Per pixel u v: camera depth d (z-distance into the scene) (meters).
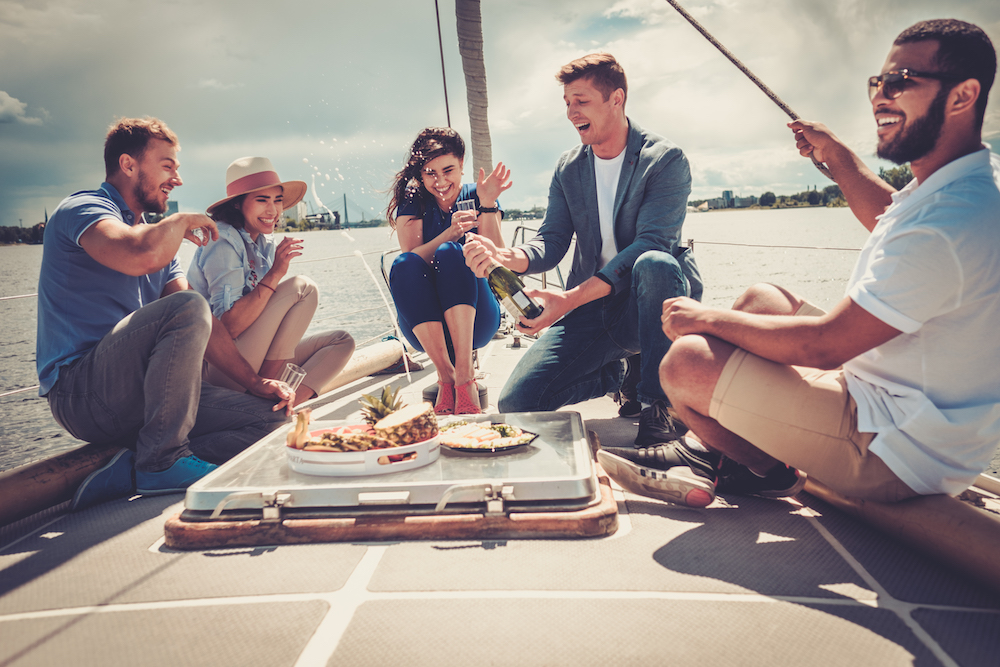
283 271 2.51
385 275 4.12
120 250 1.98
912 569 1.34
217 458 2.23
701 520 1.63
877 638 1.07
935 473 1.32
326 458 1.64
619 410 2.85
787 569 1.34
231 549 1.53
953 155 1.28
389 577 1.33
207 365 2.50
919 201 1.28
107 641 1.12
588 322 2.44
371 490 1.54
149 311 1.95
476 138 6.68
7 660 1.06
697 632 1.09
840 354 1.33
